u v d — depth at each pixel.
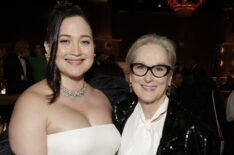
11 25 12.61
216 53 14.20
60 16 1.37
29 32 12.69
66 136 1.36
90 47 1.45
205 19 15.12
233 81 7.52
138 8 14.09
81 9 1.42
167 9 14.25
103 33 12.49
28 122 1.29
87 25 1.42
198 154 1.26
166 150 1.28
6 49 11.12
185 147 1.27
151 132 1.38
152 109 1.41
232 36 13.88
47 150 1.35
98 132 1.46
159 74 1.33
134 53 1.39
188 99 2.93
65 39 1.38
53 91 1.40
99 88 1.84
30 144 1.28
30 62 4.37
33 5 12.61
